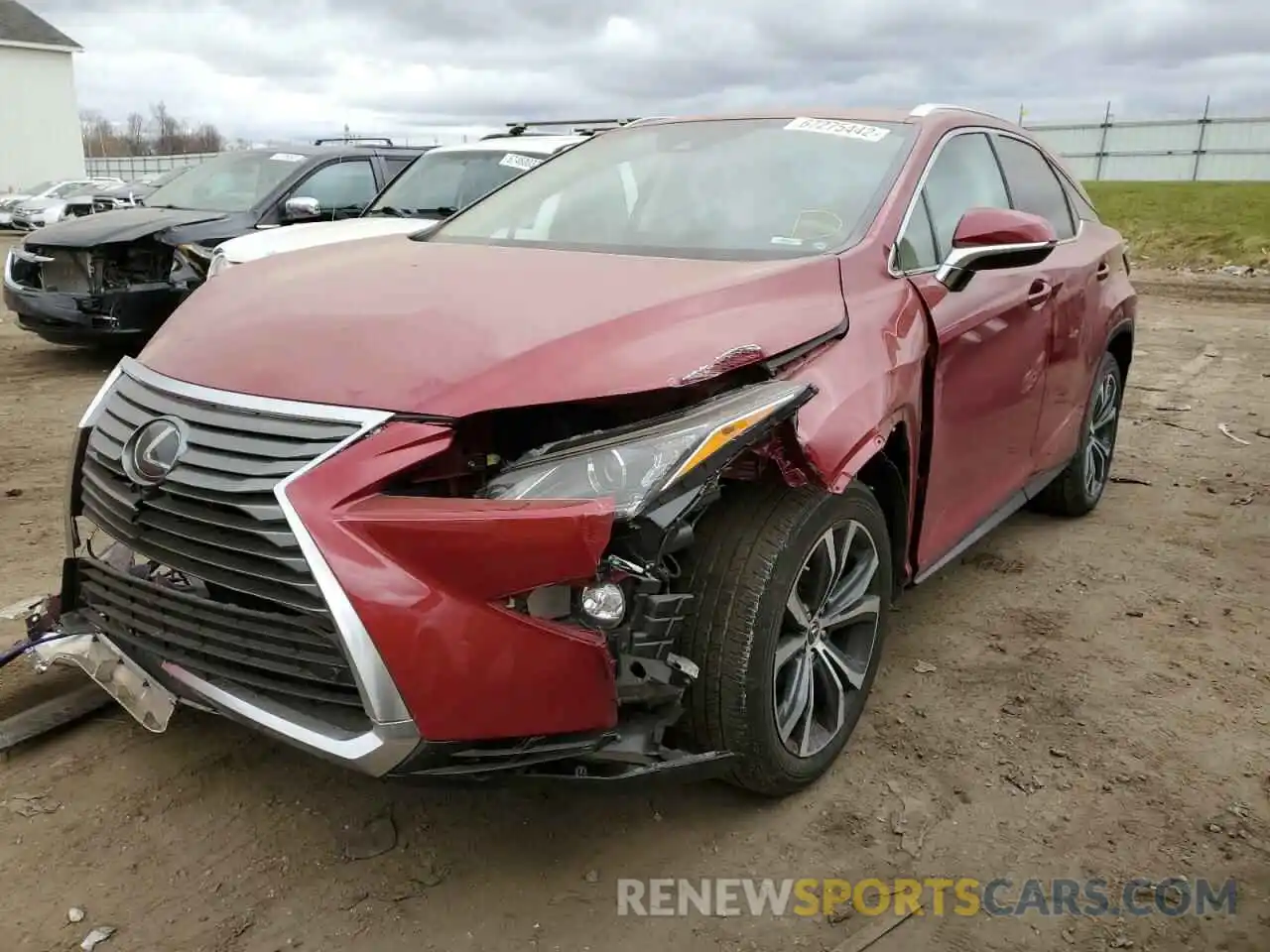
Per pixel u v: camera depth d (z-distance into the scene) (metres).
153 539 2.40
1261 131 35.34
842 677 2.99
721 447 2.24
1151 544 4.92
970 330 3.39
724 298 2.69
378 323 2.54
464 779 2.23
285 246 6.86
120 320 7.98
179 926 2.35
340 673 2.18
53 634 2.73
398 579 2.11
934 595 4.28
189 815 2.72
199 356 2.57
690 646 2.52
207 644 2.40
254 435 2.31
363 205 9.23
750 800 2.86
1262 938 2.42
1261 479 6.04
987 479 3.82
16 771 2.87
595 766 2.39
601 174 3.91
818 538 2.66
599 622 2.27
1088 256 4.69
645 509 2.18
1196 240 21.66
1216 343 11.07
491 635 2.15
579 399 2.28
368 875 2.54
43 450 6.02
